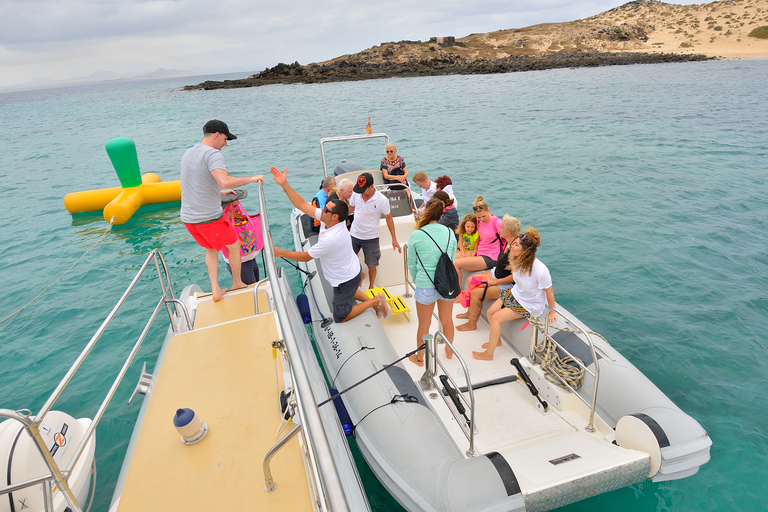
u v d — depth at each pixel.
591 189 10.12
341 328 3.91
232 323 3.37
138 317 5.95
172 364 2.94
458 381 3.70
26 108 66.00
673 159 12.41
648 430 2.70
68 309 6.22
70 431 2.96
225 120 27.44
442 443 2.86
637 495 3.11
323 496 1.73
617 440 2.96
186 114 34.19
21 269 7.61
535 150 14.41
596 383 3.01
